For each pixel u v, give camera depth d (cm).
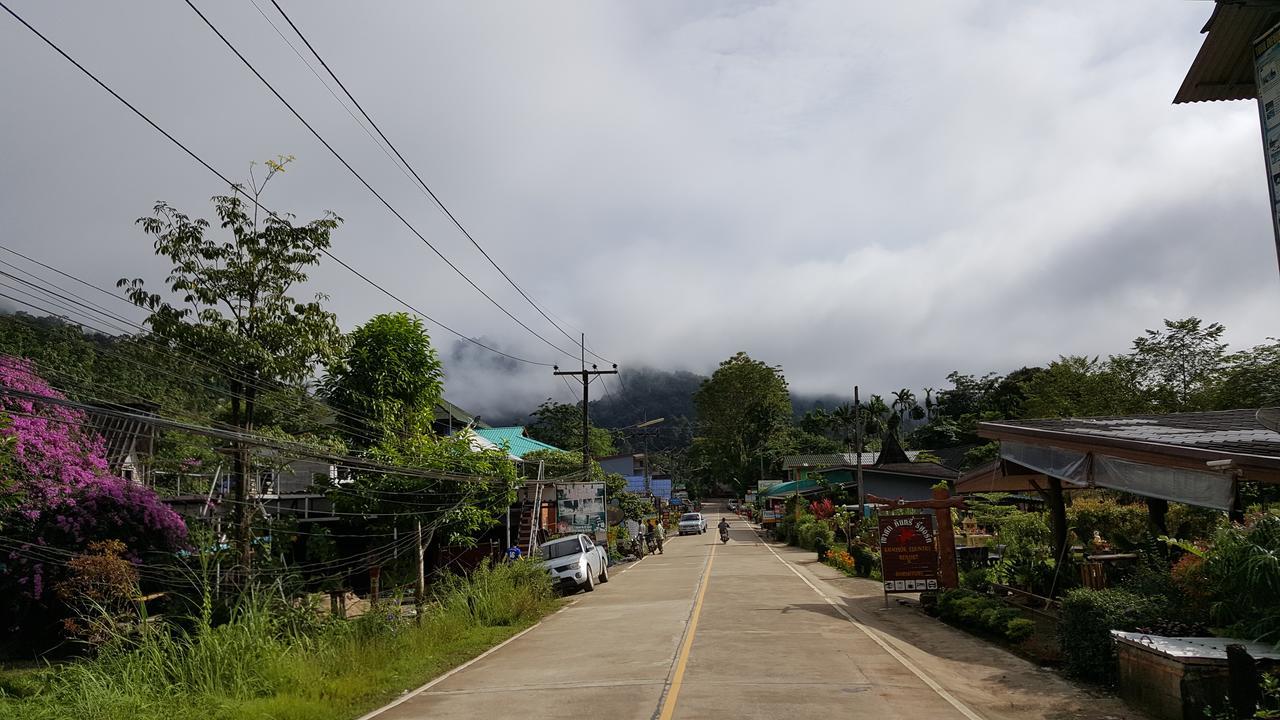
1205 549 1000
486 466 1989
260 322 1392
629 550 4122
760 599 2025
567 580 2402
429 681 1145
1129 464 1133
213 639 1045
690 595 2186
